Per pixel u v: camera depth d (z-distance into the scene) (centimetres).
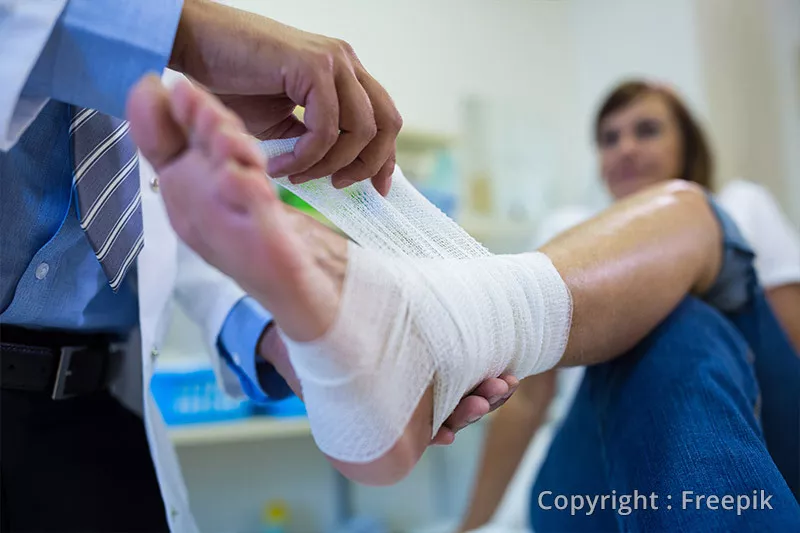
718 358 55
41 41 37
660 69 180
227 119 29
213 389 123
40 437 66
